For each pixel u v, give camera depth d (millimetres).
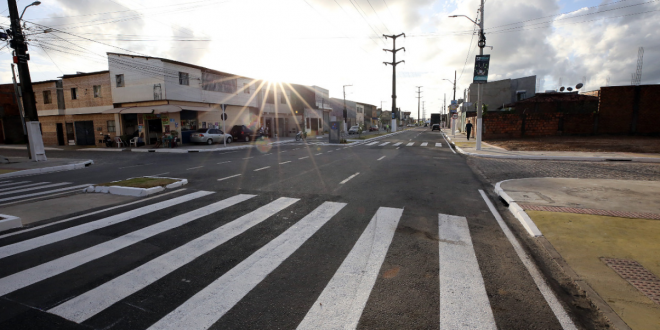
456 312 2805
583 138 21812
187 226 5227
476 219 5477
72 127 29703
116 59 25953
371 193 7500
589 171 10250
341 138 30594
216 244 4445
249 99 33281
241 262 3869
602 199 6316
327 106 52938
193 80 26641
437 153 17188
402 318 2725
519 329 2568
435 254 4031
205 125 27906
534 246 4277
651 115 22000
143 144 26406
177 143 25578
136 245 4430
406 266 3705
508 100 40094
